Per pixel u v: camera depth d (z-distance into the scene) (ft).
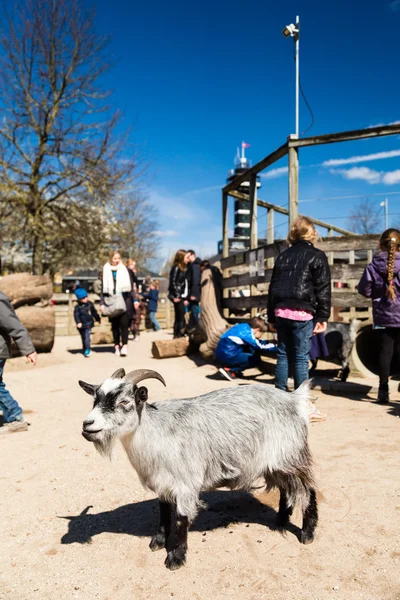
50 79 80.64
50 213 91.25
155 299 63.93
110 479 15.84
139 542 12.05
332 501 13.44
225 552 11.40
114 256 39.73
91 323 41.09
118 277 39.68
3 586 10.58
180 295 44.34
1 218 83.41
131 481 15.64
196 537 12.13
